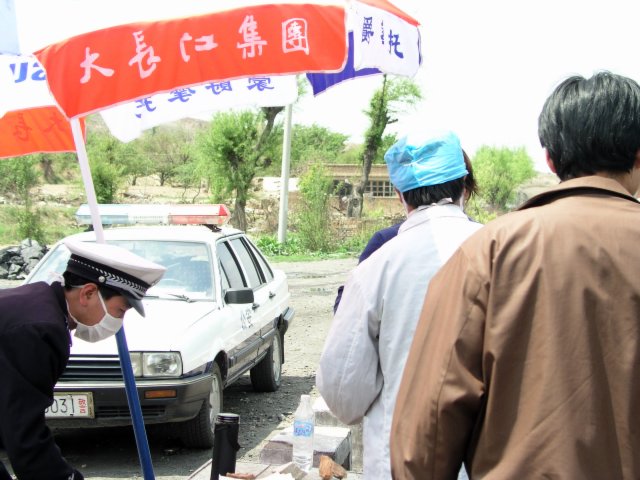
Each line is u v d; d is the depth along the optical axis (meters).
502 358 1.58
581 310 1.54
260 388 8.10
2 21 2.67
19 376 2.61
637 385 1.51
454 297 1.71
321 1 3.01
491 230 1.71
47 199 40.72
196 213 7.43
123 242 6.98
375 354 2.61
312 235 27.66
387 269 2.58
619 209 1.64
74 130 3.52
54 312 2.76
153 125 3.73
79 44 2.93
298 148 42.66
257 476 3.94
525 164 47.12
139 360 5.50
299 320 13.05
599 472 1.49
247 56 2.97
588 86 1.74
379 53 3.42
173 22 2.97
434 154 2.68
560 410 1.51
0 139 3.94
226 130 30.75
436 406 1.66
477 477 1.63
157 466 5.70
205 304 6.44
